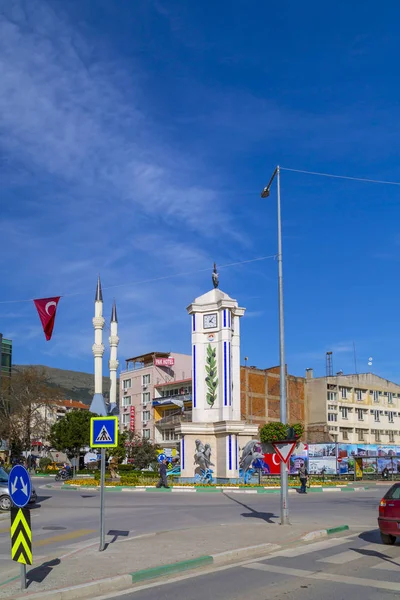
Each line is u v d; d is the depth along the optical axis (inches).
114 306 2731.3
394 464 2282.2
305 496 1262.3
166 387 3358.8
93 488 1498.5
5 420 2751.0
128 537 621.3
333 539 608.1
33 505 1042.1
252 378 2984.7
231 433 1470.2
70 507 1011.3
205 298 1594.5
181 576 438.0
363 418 3366.1
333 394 3238.2
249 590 388.5
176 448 3061.0
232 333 1584.6
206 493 1311.5
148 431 3356.3
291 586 398.3
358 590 386.0
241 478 1467.8
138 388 3531.0
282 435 702.5
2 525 766.5
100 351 2375.7
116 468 2014.0
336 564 472.7
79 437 2893.7
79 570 436.8
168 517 826.2
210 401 1540.4
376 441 3398.1
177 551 510.6
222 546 535.5
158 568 442.3
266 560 492.4
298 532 622.2
